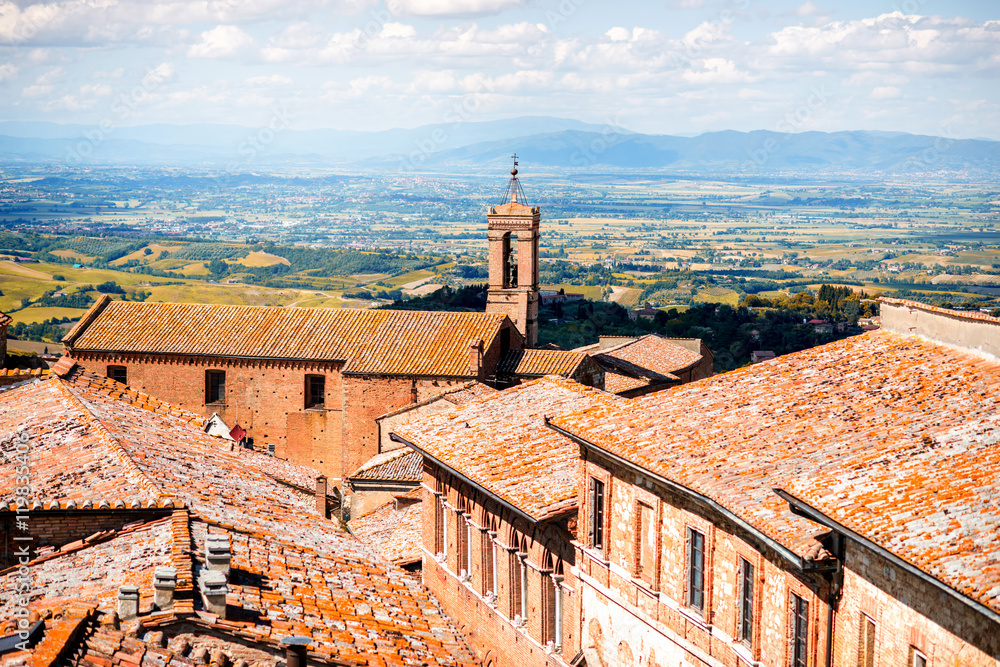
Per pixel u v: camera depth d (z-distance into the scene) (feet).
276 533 121.49
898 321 110.83
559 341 522.88
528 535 130.31
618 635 111.24
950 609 67.00
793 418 98.43
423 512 163.22
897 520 72.33
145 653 78.48
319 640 92.68
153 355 335.47
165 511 109.91
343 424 322.55
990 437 81.76
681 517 99.45
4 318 276.41
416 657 99.40
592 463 114.93
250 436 332.39
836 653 78.95
